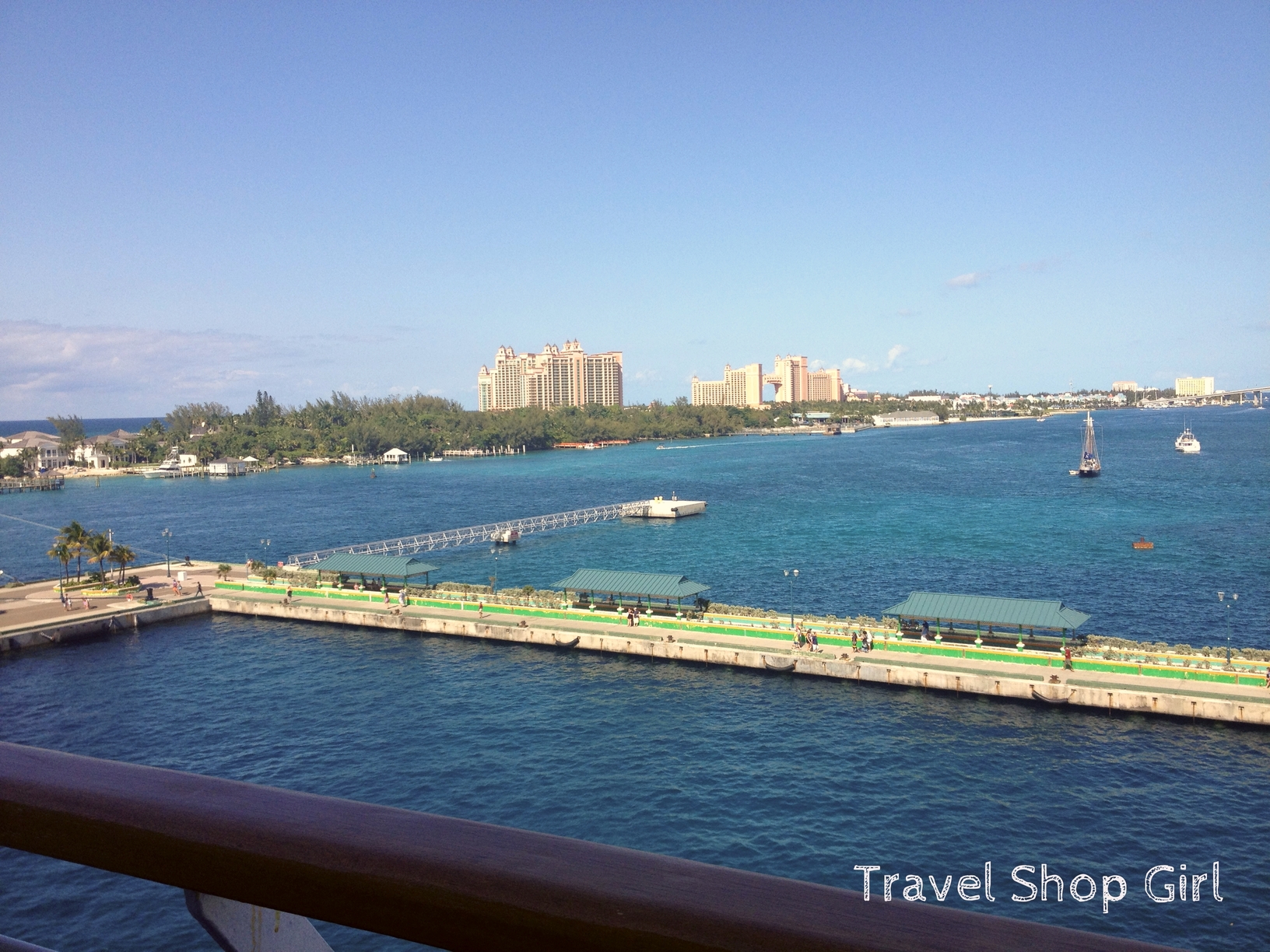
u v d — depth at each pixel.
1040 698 42.09
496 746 38.91
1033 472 159.50
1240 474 144.88
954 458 195.62
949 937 1.51
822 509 118.50
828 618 53.53
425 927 1.75
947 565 78.62
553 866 1.78
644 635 53.41
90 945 25.16
